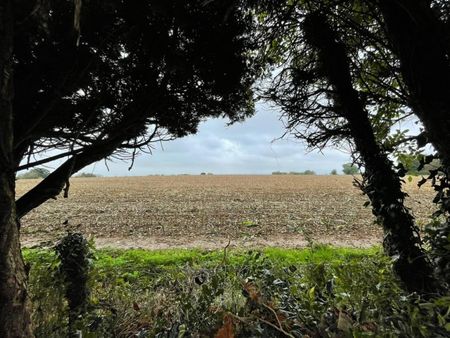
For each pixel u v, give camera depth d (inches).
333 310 78.2
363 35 105.5
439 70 83.6
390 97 110.6
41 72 105.3
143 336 90.9
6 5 67.7
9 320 63.2
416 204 706.2
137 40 108.9
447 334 62.8
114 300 120.3
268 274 102.8
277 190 1268.5
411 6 83.4
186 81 119.3
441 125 82.2
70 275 110.4
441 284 82.8
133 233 551.2
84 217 700.7
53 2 92.1
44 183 120.3
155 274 178.4
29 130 104.9
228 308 85.4
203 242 483.8
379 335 63.2
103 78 116.0
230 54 118.2
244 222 614.9
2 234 63.9
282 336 76.2
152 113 123.4
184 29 110.6
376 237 500.1
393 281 85.2
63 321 96.5
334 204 891.4
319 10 113.9
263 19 122.4
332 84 113.4
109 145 127.8
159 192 1204.5
